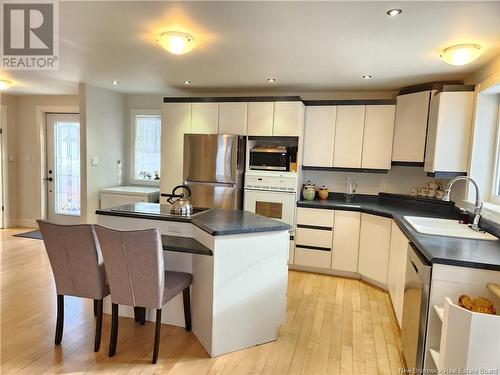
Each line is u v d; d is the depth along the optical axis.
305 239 4.13
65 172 5.88
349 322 2.90
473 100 3.10
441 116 3.19
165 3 2.06
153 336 2.56
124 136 5.61
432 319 1.86
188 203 2.84
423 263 1.94
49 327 2.64
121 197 4.97
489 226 2.54
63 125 5.81
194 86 4.60
